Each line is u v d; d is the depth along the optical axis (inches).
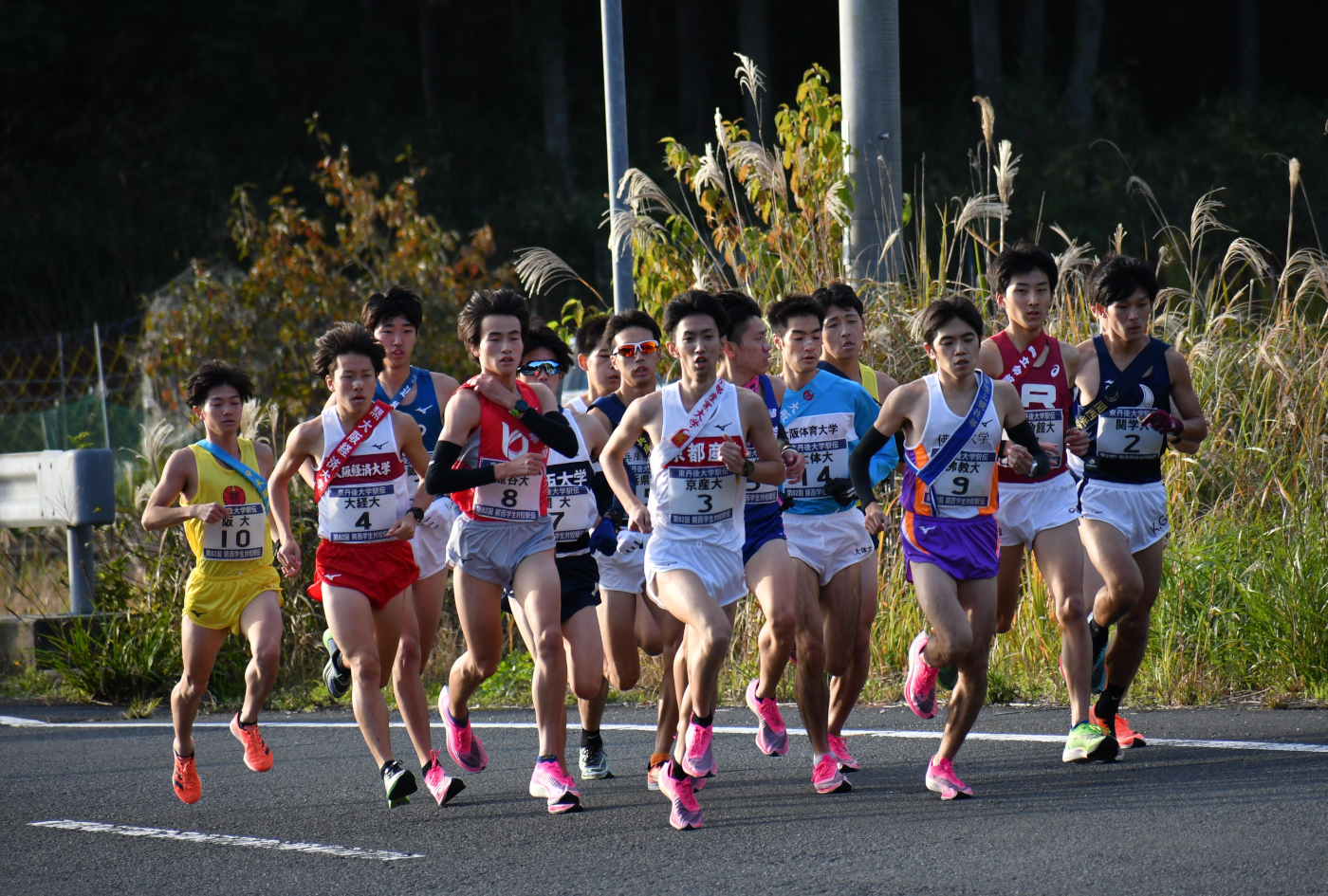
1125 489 876.6
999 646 1167.6
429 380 965.8
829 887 629.0
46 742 1092.5
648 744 999.6
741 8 4436.5
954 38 4761.3
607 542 824.9
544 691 796.0
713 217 1475.1
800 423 857.5
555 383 900.0
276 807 841.5
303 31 4313.5
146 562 1395.2
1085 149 3759.8
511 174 4158.5
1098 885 613.6
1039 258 878.4
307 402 1884.8
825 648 849.5
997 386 786.2
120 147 3961.6
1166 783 786.2
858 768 876.0
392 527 826.8
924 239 1391.5
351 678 931.3
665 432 769.6
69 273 3624.5
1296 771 796.6
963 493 774.5
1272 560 1138.7
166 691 1331.2
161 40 4325.8
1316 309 1419.8
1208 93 4630.9
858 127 1451.8
